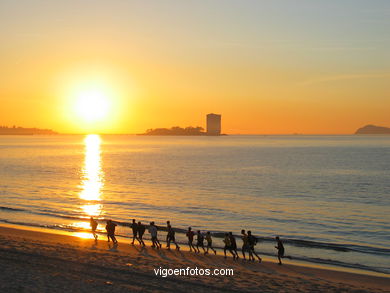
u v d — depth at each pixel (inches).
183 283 716.0
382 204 1945.1
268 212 1728.6
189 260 905.5
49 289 665.6
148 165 4315.9
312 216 1647.4
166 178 3068.4
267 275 798.5
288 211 1754.4
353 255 1063.0
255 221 1545.3
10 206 1801.2
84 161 4906.5
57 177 3125.0
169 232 1003.3
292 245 1150.3
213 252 1029.2
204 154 6437.0
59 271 770.2
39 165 4291.3
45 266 802.8
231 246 935.0
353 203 1974.7
